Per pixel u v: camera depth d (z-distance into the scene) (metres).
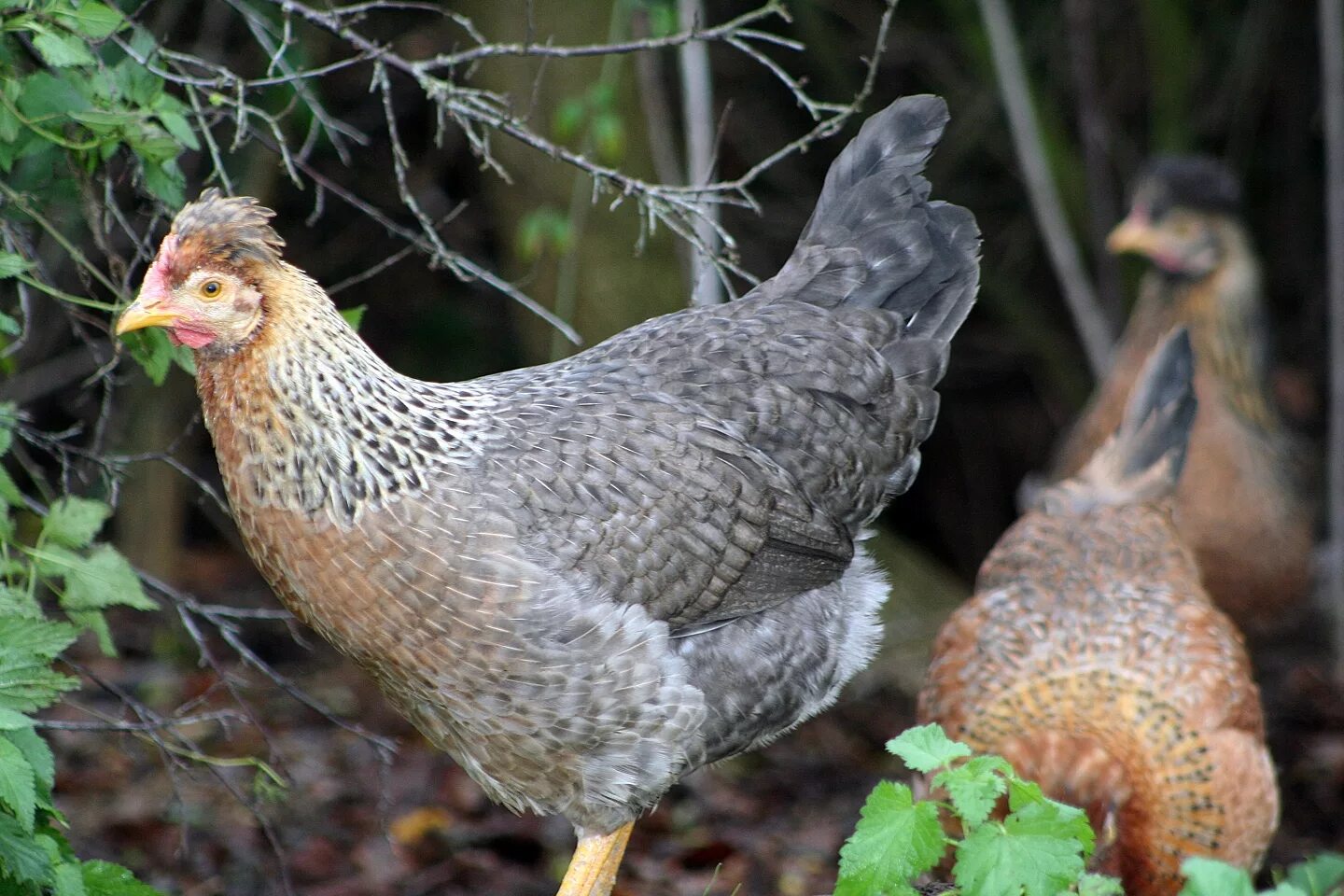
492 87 12.33
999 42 14.30
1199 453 10.59
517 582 5.60
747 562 6.07
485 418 5.90
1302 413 15.82
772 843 9.93
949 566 17.66
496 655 5.63
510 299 14.20
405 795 10.26
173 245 5.43
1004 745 7.02
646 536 5.84
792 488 6.23
